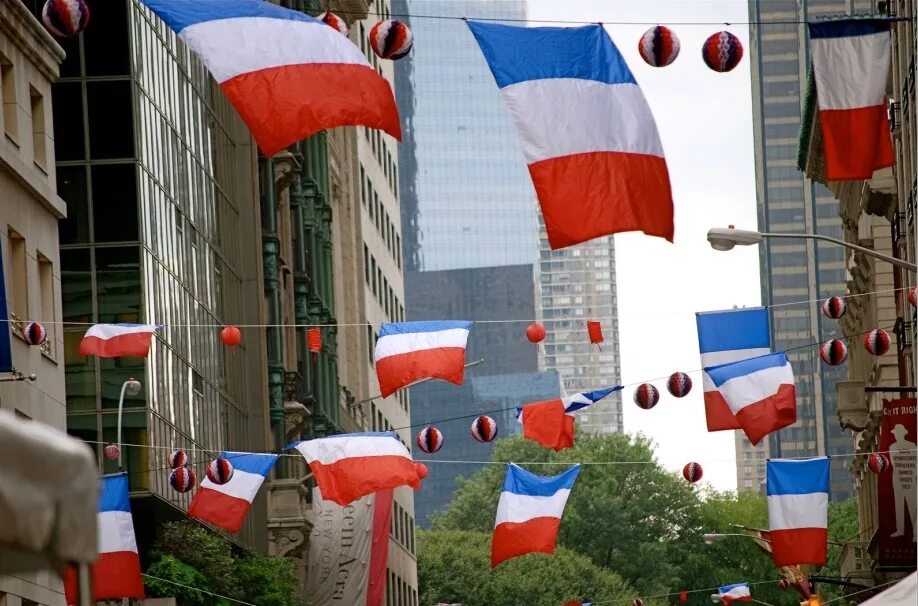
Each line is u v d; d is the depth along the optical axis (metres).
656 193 33.00
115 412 84.06
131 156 85.94
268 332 116.19
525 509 56.31
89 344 52.44
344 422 148.62
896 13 96.62
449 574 195.88
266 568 92.62
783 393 51.31
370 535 114.88
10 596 63.16
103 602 76.31
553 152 32.78
